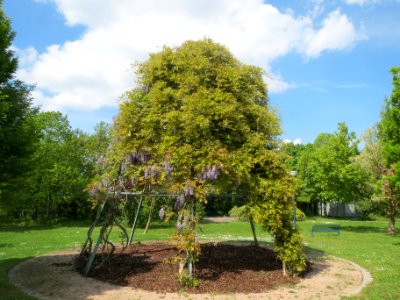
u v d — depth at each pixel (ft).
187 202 26.73
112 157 31.55
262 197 27.99
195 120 25.64
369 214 123.65
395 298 23.50
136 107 30.07
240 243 48.91
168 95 27.89
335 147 75.56
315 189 120.26
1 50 31.30
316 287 25.94
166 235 58.08
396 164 51.03
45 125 96.48
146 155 29.76
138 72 31.14
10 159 29.07
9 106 28.86
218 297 23.00
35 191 83.10
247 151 27.48
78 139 104.37
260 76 30.22
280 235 28.25
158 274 27.66
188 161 26.02
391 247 49.03
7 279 27.25
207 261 32.94
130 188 32.01
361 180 73.46
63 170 87.40
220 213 122.72
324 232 67.10
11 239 52.11
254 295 23.63
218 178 27.63
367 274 30.96
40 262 33.55
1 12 32.04
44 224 86.53
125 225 73.82
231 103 27.09
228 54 30.09
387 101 55.72
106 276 27.66
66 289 24.58
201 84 27.86
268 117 28.94
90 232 32.76
